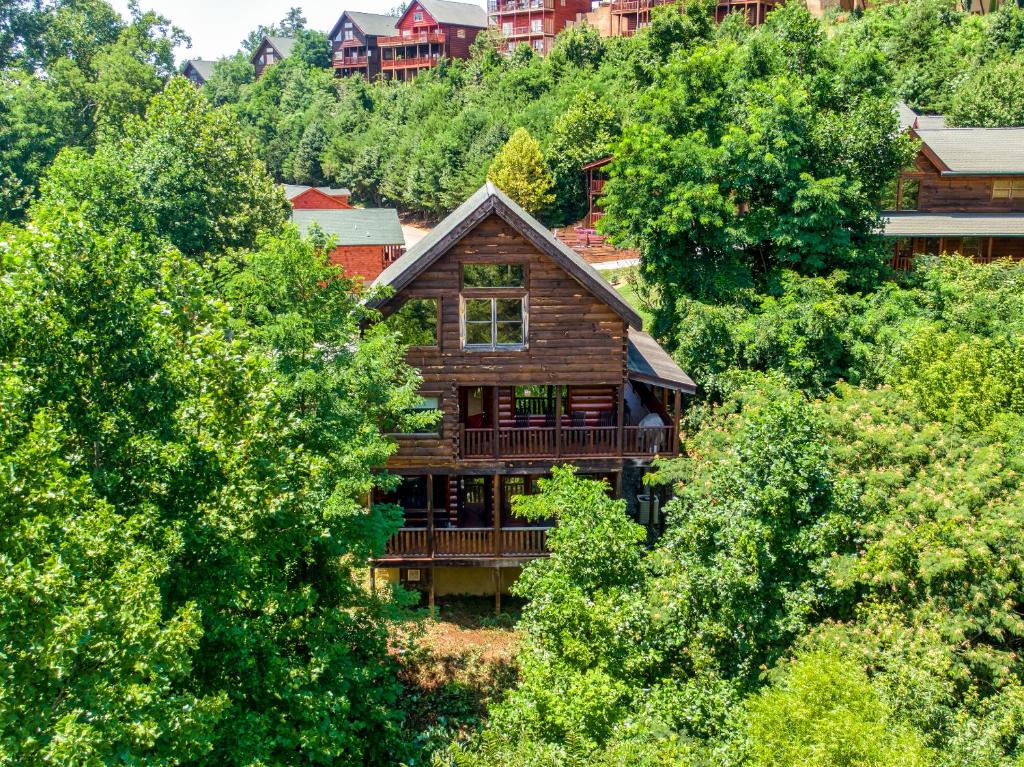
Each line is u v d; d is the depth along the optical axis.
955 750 14.29
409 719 22.16
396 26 121.00
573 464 26.39
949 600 16.75
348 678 18.19
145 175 42.00
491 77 95.06
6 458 10.18
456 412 25.77
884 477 18.95
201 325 15.55
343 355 20.64
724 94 38.59
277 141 105.50
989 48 71.06
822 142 35.69
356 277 22.83
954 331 25.67
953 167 44.22
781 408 19.28
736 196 36.62
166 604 13.98
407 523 28.16
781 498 18.39
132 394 13.58
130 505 13.57
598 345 25.42
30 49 76.94
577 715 14.48
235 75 135.00
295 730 16.30
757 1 88.12
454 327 25.16
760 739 13.84
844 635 16.69
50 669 9.85
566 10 112.75
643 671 17.34
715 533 18.38
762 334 30.53
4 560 9.33
